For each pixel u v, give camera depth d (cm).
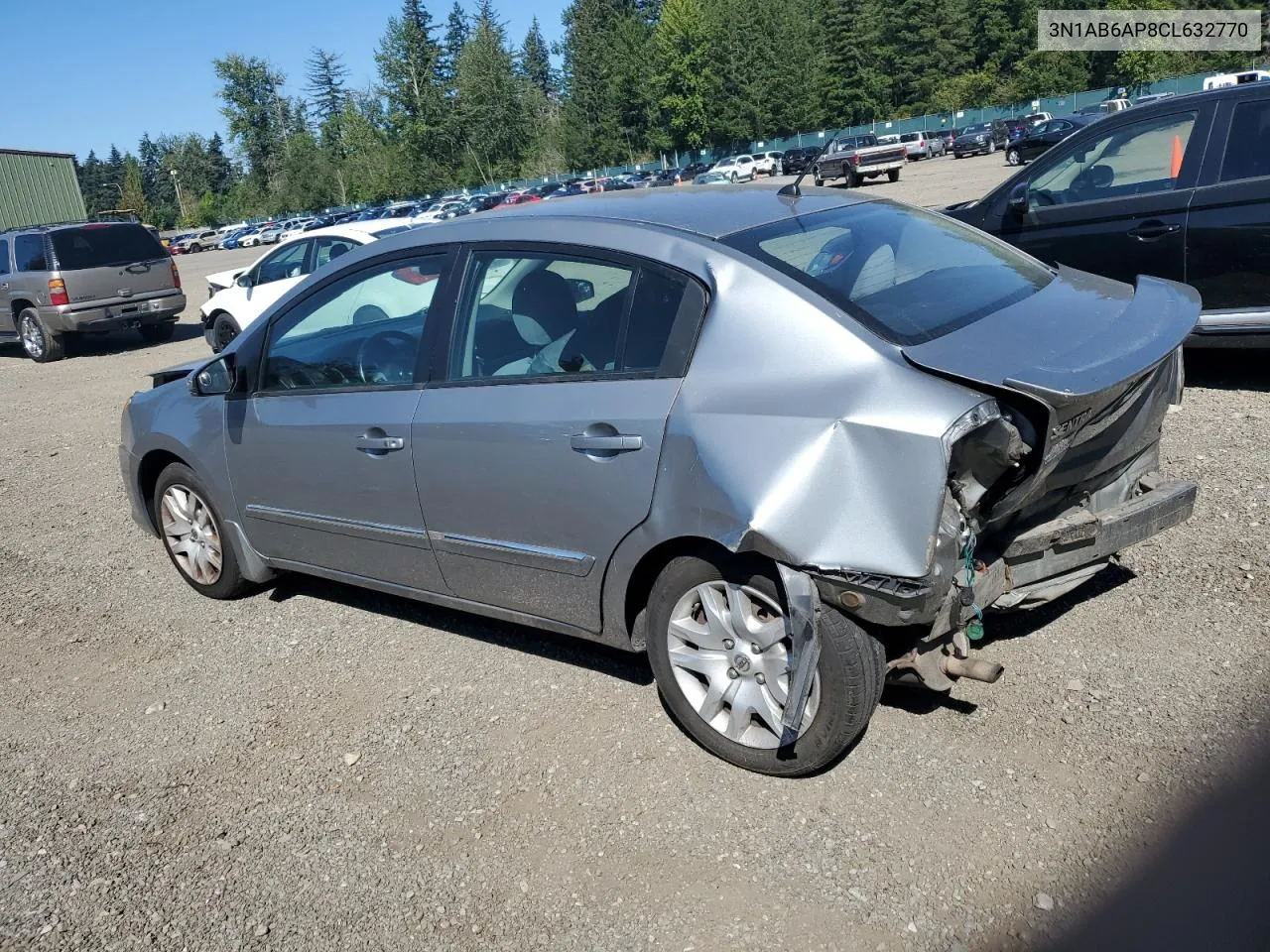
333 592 521
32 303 1525
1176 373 372
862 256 350
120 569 589
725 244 336
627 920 278
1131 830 288
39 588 570
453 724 384
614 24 8994
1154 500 359
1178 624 393
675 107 8025
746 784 328
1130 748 324
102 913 303
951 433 278
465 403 374
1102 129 680
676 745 354
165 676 449
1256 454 548
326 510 434
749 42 7812
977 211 752
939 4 8094
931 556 281
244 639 477
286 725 397
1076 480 331
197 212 12081
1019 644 392
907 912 268
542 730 373
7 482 816
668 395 323
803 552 290
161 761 382
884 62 8194
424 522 397
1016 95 7588
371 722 392
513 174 9256
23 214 3831
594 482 338
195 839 333
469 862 309
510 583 380
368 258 420
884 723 350
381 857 315
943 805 307
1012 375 283
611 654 425
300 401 434
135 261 1541
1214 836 282
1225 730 327
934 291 339
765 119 7969
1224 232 625
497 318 374
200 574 518
